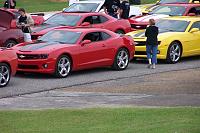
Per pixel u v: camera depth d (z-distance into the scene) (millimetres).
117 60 33719
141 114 19734
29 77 30859
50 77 30859
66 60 30812
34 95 25531
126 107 21766
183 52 37469
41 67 30062
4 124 18750
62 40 32062
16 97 25031
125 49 34219
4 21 37469
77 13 42188
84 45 31703
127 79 30266
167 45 36375
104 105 22703
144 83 28766
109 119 19062
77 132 17109
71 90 26828
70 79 30172
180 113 19594
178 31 38094
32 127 18219
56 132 17281
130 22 45281
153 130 16594
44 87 27516
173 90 26375
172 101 23297
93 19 41781
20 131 17672
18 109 21938
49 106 22781
